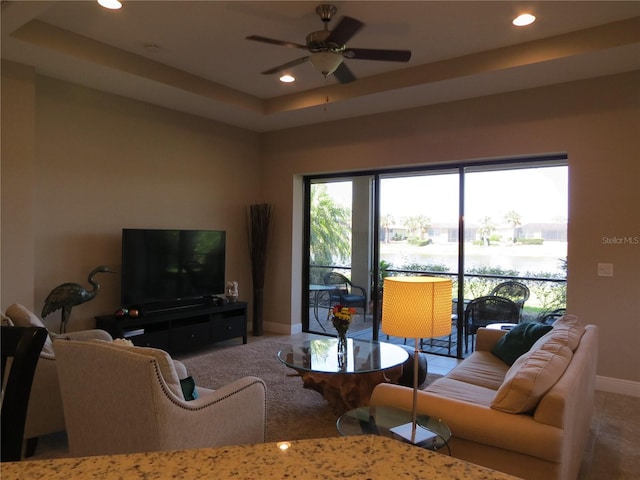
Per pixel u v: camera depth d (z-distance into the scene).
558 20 3.51
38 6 3.01
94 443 2.16
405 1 3.26
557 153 4.49
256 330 6.30
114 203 4.91
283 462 0.84
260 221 6.30
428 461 0.85
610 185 4.12
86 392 2.14
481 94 4.77
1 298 3.83
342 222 6.29
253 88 5.29
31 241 4.02
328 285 6.43
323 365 3.36
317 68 3.43
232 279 6.31
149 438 1.95
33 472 0.80
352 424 2.16
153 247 4.98
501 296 5.07
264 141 6.64
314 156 6.16
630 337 4.04
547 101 4.44
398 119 5.42
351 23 2.97
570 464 2.12
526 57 3.91
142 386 1.92
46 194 4.35
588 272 4.22
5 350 1.43
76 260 4.58
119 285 4.95
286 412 3.53
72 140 4.54
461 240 5.31
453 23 3.59
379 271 5.95
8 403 1.24
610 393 4.08
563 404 1.88
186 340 5.04
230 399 2.31
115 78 4.39
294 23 3.66
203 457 0.86
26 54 3.78
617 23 3.52
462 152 4.95
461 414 2.07
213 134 5.99
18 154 3.94
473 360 3.54
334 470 0.81
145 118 5.20
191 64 4.55
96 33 3.85
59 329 4.44
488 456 2.00
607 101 4.14
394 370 3.53
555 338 2.69
